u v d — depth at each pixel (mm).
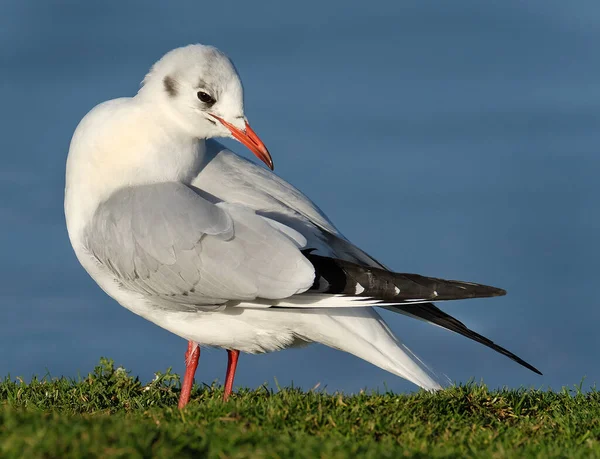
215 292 11461
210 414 10391
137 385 13266
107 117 12258
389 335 11859
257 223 11516
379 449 9055
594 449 9648
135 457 8047
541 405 12211
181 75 12188
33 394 12625
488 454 9312
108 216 11867
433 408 11344
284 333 11969
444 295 11047
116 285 12312
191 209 11555
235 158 12859
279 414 10492
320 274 11336
